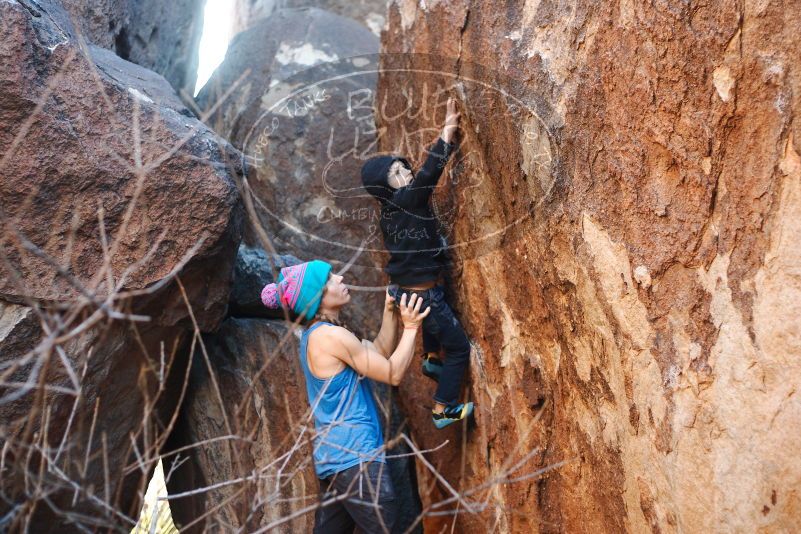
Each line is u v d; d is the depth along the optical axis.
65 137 2.74
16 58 2.62
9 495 2.92
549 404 2.93
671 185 2.27
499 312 3.14
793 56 1.95
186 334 3.44
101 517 2.02
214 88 4.69
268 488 3.54
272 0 5.89
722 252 2.13
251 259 3.98
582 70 2.50
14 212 2.70
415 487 3.76
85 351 2.85
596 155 2.46
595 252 2.49
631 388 2.40
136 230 2.91
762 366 1.99
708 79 2.13
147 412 2.01
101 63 3.42
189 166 2.98
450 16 3.10
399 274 3.24
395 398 3.89
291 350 3.62
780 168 1.98
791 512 1.90
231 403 3.76
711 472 2.11
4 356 2.74
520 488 3.02
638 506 2.44
